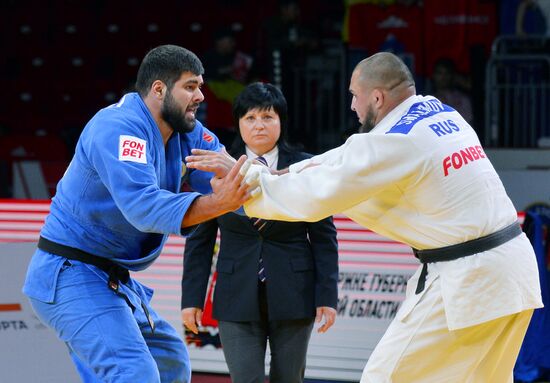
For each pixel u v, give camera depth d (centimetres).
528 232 1506
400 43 2562
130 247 1012
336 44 2692
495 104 2430
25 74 2956
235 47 2605
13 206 1549
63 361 1418
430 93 2561
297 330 1135
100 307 979
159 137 996
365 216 1003
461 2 2550
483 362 987
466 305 940
